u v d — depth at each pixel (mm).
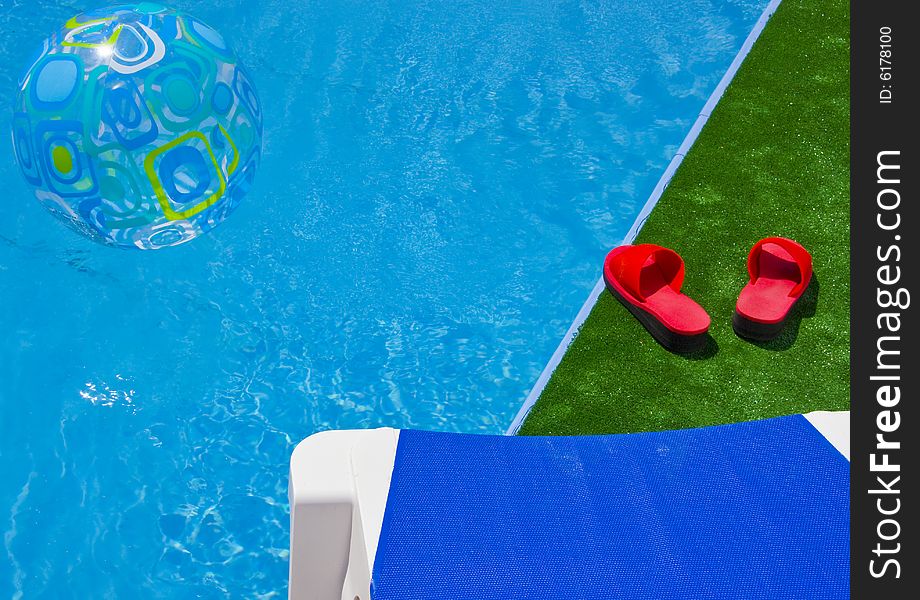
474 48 6234
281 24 6398
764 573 2055
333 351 4449
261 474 3971
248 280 4773
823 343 4156
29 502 3869
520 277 4781
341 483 2172
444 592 1948
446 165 5410
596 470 2330
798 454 2404
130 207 2170
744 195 4887
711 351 4121
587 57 6152
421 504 2141
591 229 5027
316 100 5832
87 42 2084
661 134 5590
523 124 5668
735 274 4473
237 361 4410
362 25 6410
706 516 2203
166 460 4016
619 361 4086
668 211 4797
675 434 2492
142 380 4320
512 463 2309
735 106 5422
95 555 3693
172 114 2076
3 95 5812
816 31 5980
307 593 2311
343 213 5125
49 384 4301
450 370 4352
